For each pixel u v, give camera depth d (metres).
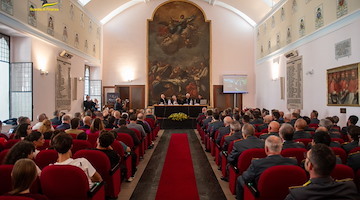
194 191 4.48
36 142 3.71
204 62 16.52
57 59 10.41
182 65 16.47
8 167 2.52
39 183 2.84
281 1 12.06
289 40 11.38
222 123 7.00
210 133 7.21
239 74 16.56
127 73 16.45
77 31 12.39
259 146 3.94
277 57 12.76
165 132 12.27
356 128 3.92
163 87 16.38
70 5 11.55
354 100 7.12
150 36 16.52
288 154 3.37
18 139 4.46
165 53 16.52
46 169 2.67
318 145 1.85
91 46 14.41
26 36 8.55
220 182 4.96
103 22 16.36
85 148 3.99
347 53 7.45
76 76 12.42
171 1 16.64
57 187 2.69
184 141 9.70
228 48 16.61
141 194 4.34
